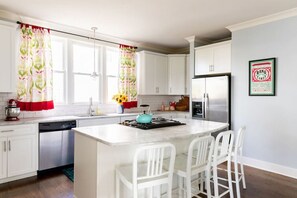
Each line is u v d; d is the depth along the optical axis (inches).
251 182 117.0
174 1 111.2
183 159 88.2
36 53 136.9
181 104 223.0
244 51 145.6
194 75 183.0
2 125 110.6
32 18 135.3
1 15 126.5
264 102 135.6
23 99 132.9
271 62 131.4
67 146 136.4
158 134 79.5
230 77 153.5
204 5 116.0
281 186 111.7
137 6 117.5
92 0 110.5
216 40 190.1
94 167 77.4
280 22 128.0
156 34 171.8
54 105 152.9
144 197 86.0
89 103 171.3
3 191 105.0
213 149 82.6
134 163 62.7
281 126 128.2
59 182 116.2
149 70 198.4
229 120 152.5
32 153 121.6
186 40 190.5
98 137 73.9
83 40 165.0
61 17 134.3
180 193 94.3
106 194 77.8
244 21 140.6
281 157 128.5
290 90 124.1
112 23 145.6
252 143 141.9
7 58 121.4
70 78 161.6
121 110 177.6
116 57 191.6
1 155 111.0
